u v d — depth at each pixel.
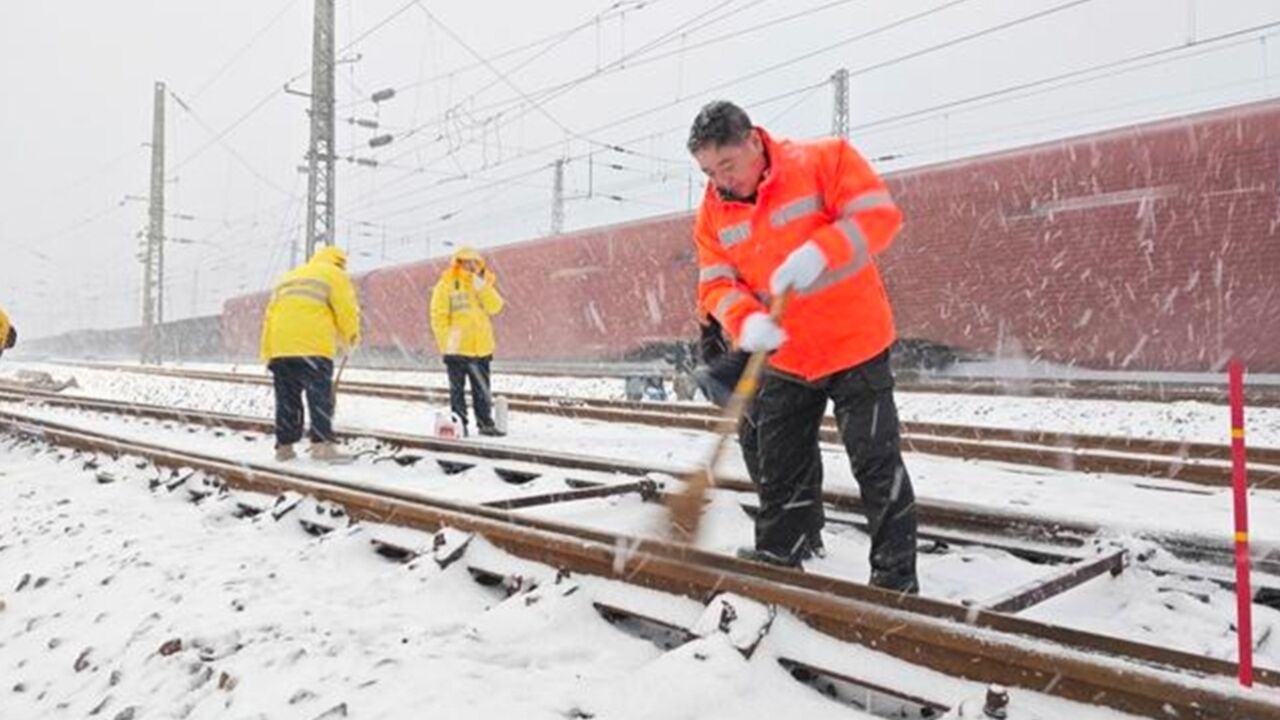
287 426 7.92
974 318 17.59
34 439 9.48
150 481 6.60
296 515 5.21
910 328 18.61
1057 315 16.52
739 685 2.77
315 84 22.05
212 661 3.29
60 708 3.23
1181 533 4.07
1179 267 15.02
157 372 28.70
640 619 3.42
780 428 3.82
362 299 33.75
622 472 6.16
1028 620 2.78
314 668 3.12
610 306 24.30
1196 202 14.81
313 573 4.26
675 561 3.44
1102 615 3.66
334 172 22.22
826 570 4.15
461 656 3.15
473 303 9.90
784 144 3.39
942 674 2.74
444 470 7.36
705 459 3.35
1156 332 15.27
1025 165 16.88
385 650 3.24
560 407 12.62
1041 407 14.06
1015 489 6.52
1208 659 2.57
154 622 3.72
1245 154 14.29
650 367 23.00
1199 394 13.60
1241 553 2.44
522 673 3.02
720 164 3.29
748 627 3.00
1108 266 15.84
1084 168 16.12
